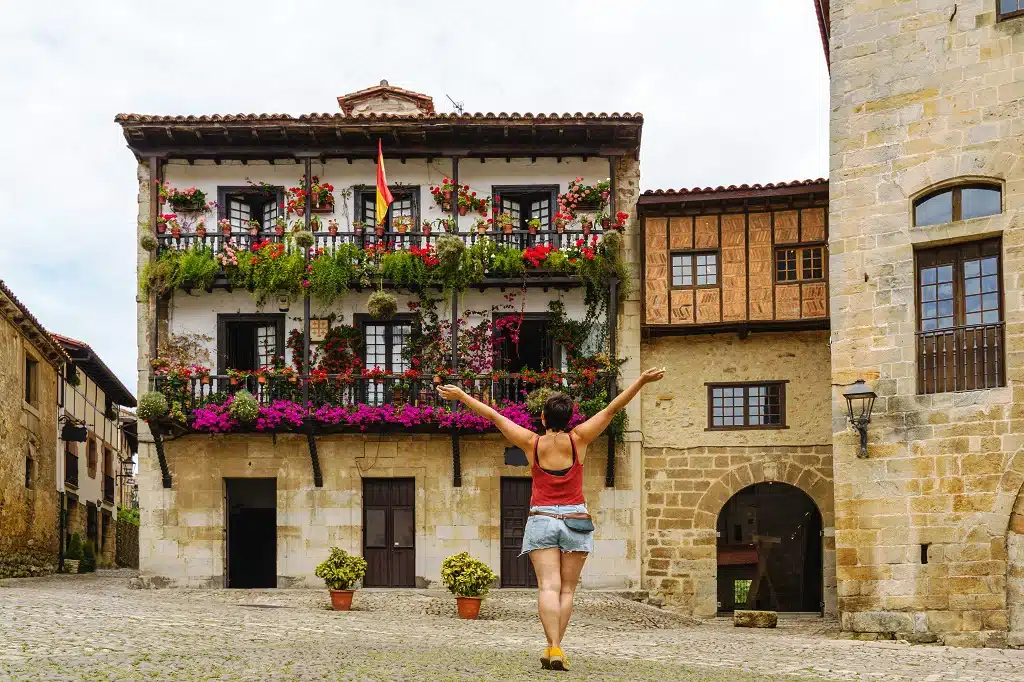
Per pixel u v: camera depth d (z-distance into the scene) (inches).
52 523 1171.9
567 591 300.0
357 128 889.5
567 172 928.3
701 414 895.7
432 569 881.5
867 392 625.0
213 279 891.4
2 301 961.5
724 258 879.7
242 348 930.1
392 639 475.8
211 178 928.9
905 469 619.2
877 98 652.1
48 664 323.9
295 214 925.8
